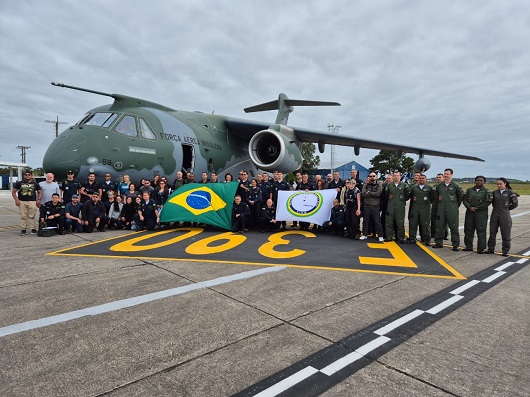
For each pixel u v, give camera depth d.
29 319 3.34
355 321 3.40
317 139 14.83
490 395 2.24
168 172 10.73
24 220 8.88
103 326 3.21
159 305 3.74
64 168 8.73
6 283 4.45
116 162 9.37
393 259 6.14
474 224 7.12
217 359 2.66
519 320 3.47
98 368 2.52
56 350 2.76
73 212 8.85
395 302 3.94
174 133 11.05
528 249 7.40
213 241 7.68
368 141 14.34
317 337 3.05
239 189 9.62
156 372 2.48
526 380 2.42
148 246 7.05
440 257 6.47
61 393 2.22
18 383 2.32
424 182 7.86
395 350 2.84
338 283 4.62
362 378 2.44
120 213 9.54
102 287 4.32
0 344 2.85
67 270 5.11
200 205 9.41
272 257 6.13
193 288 4.32
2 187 61.31
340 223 8.67
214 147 12.77
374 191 8.08
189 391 2.27
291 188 10.77
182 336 3.03
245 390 2.29
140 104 11.21
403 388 2.32
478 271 5.44
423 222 7.78
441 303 3.94
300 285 4.51
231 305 3.77
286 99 16.91
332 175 10.11
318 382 2.38
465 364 2.63
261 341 2.96
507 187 6.71
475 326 3.32
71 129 9.48
